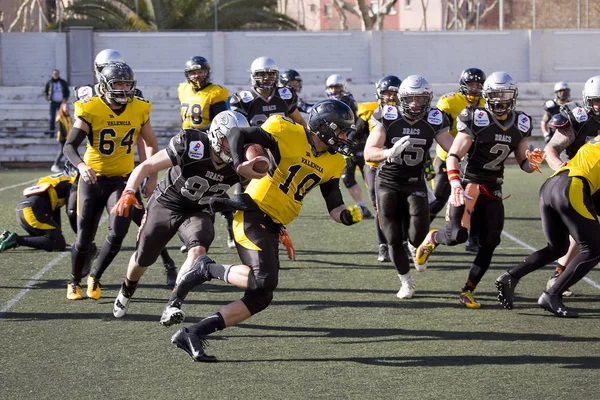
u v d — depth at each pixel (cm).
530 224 3959
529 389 1650
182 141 1895
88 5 9244
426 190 2455
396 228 2441
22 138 7669
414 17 12750
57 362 1836
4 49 8256
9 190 5406
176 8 9150
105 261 2355
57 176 2905
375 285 2642
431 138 2380
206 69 3145
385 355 1891
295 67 8481
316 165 1817
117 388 1659
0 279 2705
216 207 1820
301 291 2553
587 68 8562
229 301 2408
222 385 1677
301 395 1616
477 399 1592
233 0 9181
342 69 8506
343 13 10906
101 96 2347
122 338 2028
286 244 1852
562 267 2447
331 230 3772
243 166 1692
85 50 8231
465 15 12131
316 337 2041
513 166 7538
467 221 2309
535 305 2380
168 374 1748
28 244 2811
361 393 1628
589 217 2167
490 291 2561
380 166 2450
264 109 3022
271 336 2050
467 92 3152
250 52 8438
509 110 2294
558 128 2383
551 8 10856
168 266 2611
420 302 2420
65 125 6831
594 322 2183
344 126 1777
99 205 2375
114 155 2362
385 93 3023
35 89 8069
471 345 1972
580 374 1747
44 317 2228
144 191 2342
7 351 1920
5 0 10238
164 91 8194
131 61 8356
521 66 8575
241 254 1811
